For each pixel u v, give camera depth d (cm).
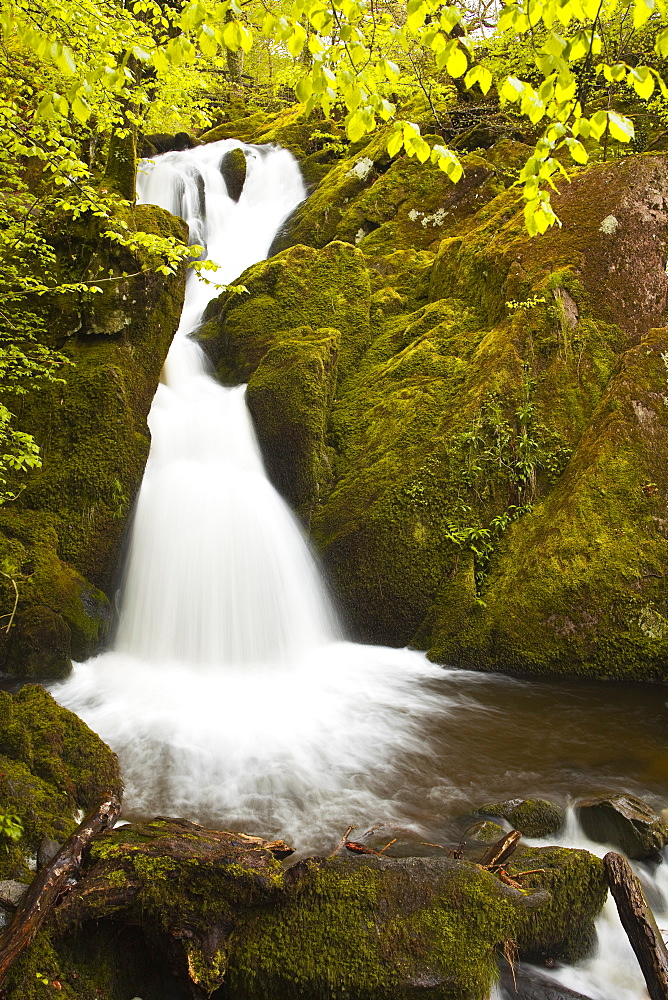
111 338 809
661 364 738
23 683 631
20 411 768
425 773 497
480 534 736
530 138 1273
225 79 2111
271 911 316
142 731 552
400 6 1146
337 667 693
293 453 830
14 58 772
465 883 332
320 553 780
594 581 667
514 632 673
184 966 301
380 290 1044
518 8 304
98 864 317
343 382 932
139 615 729
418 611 733
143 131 1215
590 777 488
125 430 768
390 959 303
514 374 779
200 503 775
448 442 771
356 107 319
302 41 325
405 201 1209
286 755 520
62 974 292
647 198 839
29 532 714
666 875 392
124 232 797
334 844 411
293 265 1016
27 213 739
